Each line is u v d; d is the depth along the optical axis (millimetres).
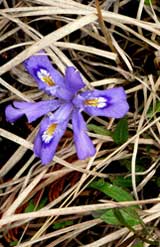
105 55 401
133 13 434
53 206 398
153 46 404
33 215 362
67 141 408
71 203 399
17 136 387
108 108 345
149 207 390
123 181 390
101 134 388
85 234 393
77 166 389
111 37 408
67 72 343
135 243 365
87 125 386
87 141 342
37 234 376
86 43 430
